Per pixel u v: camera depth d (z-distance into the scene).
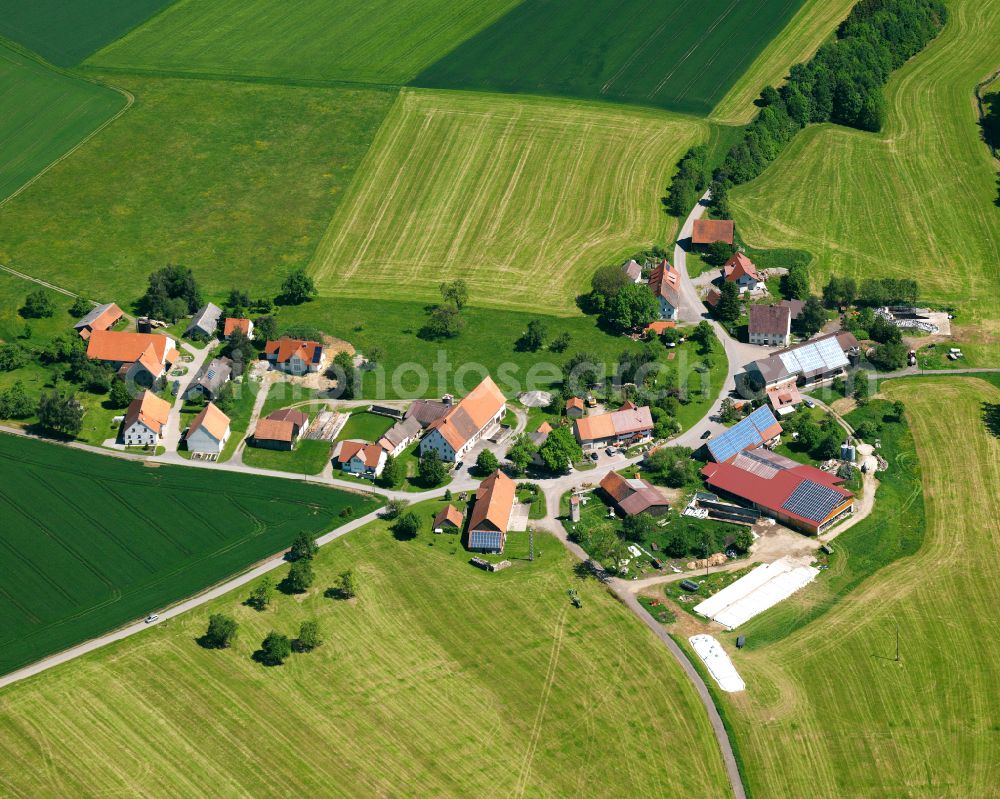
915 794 164.00
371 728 174.75
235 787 165.88
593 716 176.25
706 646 188.50
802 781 165.75
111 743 173.25
